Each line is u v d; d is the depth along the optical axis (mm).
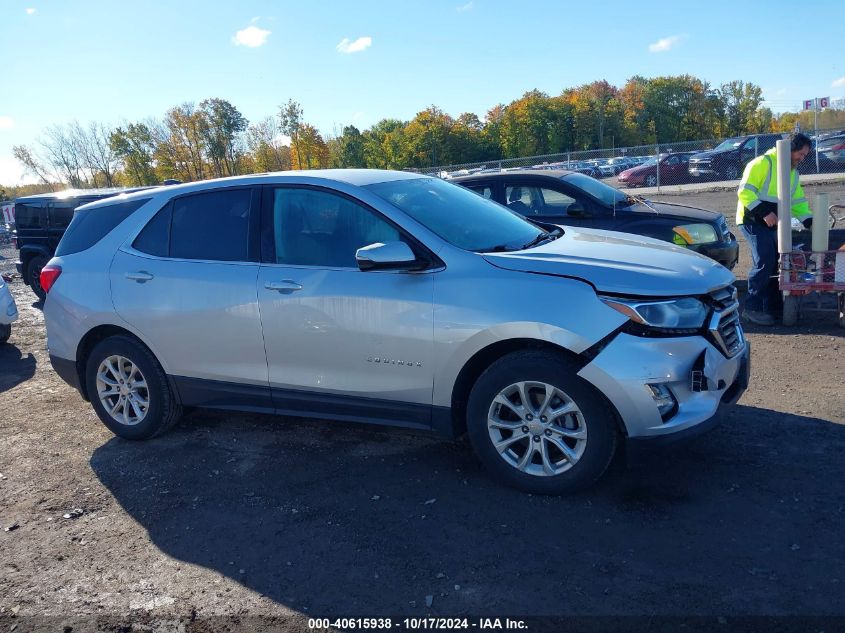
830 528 3379
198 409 5742
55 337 5301
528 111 77938
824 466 4016
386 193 4430
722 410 3828
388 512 3846
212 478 4457
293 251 4465
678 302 3674
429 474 4277
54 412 6027
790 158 6645
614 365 3564
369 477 4297
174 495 4262
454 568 3277
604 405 3676
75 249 5316
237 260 4637
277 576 3332
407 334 4035
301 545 3580
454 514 3768
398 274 4102
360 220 4316
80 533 3893
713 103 88812
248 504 4066
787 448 4277
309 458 4652
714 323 3791
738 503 3674
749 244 7219
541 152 78562
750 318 7293
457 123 72250
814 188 19938
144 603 3205
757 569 3100
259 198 4660
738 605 2873
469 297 3879
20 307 12039
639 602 2936
